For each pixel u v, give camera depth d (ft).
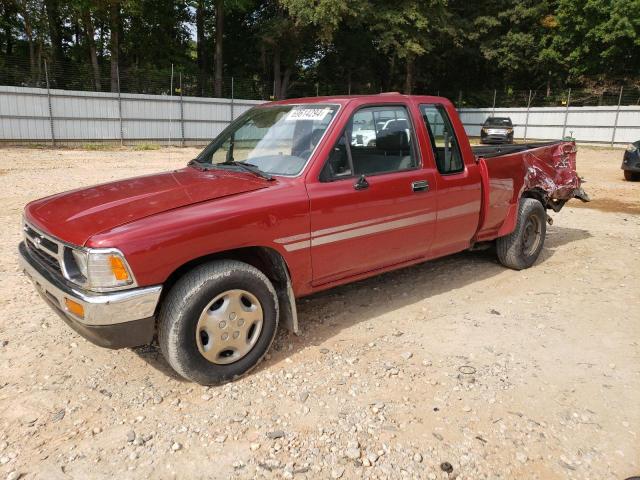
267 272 12.34
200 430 9.59
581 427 9.86
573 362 12.30
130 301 9.63
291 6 101.50
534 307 15.56
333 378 11.35
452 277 18.10
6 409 10.14
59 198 12.34
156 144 84.17
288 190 11.75
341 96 13.62
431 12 115.65
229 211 10.74
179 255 10.06
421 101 14.85
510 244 18.31
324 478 8.47
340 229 12.55
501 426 9.84
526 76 147.84
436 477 8.53
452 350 12.75
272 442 9.29
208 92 97.96
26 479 8.36
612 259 20.56
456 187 15.25
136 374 11.46
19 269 17.87
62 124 75.46
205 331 10.63
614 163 66.95
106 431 9.55
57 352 12.32
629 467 8.84
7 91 70.33
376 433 9.57
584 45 126.41
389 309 15.19
